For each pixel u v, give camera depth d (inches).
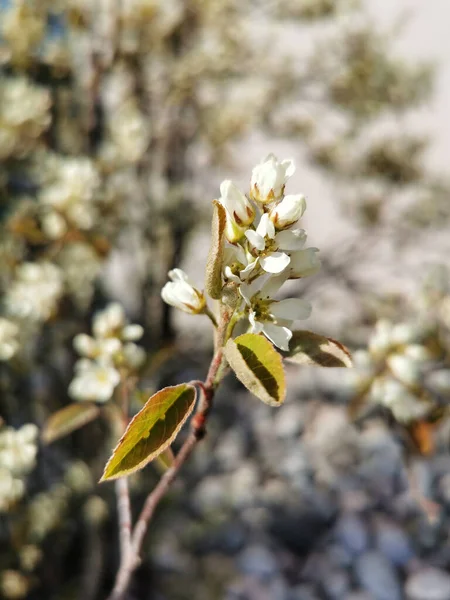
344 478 29.6
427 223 24.3
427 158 26.4
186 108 23.2
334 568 25.1
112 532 18.9
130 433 5.5
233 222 5.7
